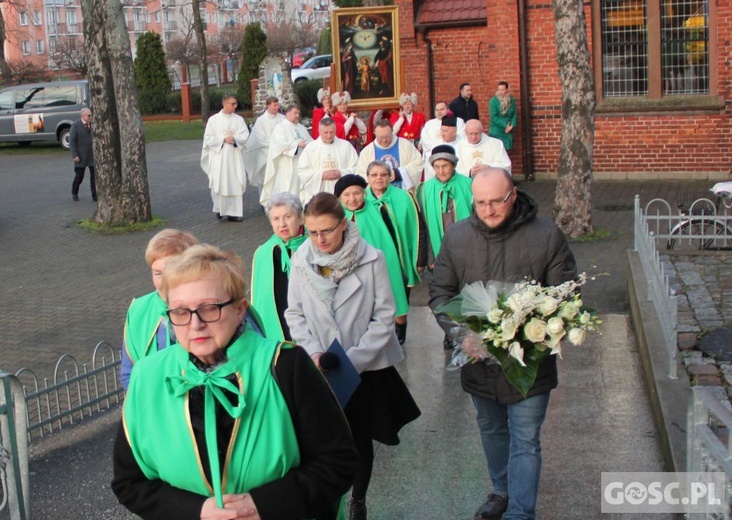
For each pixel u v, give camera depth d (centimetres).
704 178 1728
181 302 281
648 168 1758
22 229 1566
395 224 749
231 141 1520
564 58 1261
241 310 292
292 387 292
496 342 427
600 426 623
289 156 1466
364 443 481
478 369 468
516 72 1795
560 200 1291
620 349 788
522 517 447
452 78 1920
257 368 289
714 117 1705
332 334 477
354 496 484
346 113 1528
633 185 1708
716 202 1217
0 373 491
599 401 670
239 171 1537
